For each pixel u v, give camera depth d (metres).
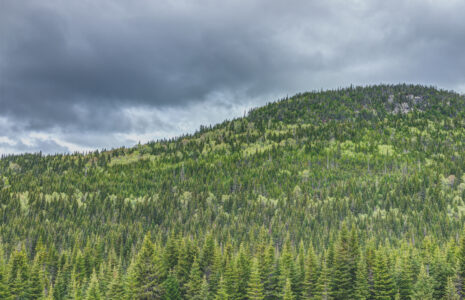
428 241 108.25
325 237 140.38
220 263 89.38
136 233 154.88
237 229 158.38
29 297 89.00
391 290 80.38
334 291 82.06
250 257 101.19
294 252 107.44
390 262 89.56
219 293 80.19
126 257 130.88
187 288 86.38
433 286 81.38
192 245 99.31
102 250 134.50
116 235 149.25
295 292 83.88
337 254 86.62
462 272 81.00
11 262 97.31
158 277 83.25
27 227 167.62
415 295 79.38
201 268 92.25
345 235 88.31
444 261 86.88
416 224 160.00
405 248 110.00
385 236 149.12
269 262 88.88
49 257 113.44
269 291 84.19
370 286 82.88
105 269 100.25
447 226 155.00
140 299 80.38
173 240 98.00
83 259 109.12
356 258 86.38
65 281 101.12
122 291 83.25
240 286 85.56
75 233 156.38
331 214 171.50
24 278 95.06
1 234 156.50
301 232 149.50
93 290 83.19
